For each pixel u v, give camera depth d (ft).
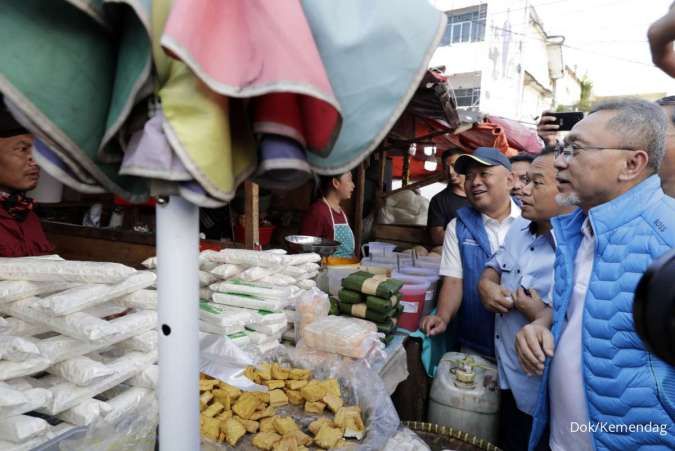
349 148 1.91
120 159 1.85
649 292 2.01
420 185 15.88
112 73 1.79
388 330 5.97
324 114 1.82
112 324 3.43
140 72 1.58
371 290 6.03
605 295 4.15
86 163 1.77
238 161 1.90
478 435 6.32
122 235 9.90
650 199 4.03
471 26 45.68
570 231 4.94
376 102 1.84
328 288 7.16
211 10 1.55
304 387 4.19
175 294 2.03
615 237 4.12
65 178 1.79
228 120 1.73
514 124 18.39
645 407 3.94
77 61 1.67
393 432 3.73
